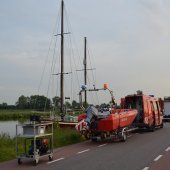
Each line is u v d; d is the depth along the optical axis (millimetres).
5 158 14031
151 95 31078
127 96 27281
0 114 85562
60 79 36594
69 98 31906
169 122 46500
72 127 29719
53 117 33656
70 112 34719
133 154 14531
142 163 12070
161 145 17812
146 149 16219
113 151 15758
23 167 11906
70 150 16453
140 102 26859
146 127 27156
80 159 13375
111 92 23141
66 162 12703
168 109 48031
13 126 49906
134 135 24688
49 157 13391
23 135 13148
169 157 13523
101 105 22469
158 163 12062
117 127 20312
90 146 18203
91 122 20094
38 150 12961
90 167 11398
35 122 13523
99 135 20438
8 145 17594
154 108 29781
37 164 12484
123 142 19953
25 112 93750
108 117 19719
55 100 37000
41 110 44250
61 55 36812
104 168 11148
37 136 13117
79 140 20938
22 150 15984
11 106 113500
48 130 24797
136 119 26656
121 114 20891
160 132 27562
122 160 12844
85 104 37219
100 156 14117
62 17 37375
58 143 18547
